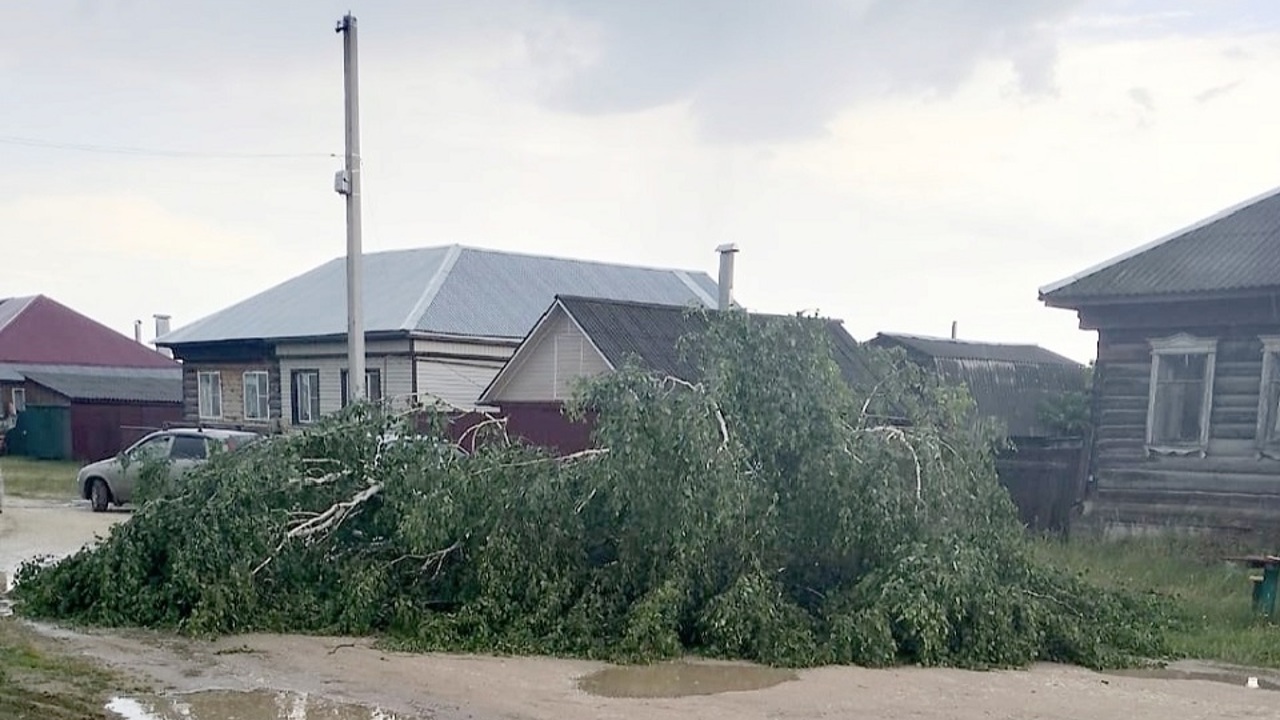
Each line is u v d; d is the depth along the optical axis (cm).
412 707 636
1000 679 724
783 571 872
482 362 2280
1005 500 945
